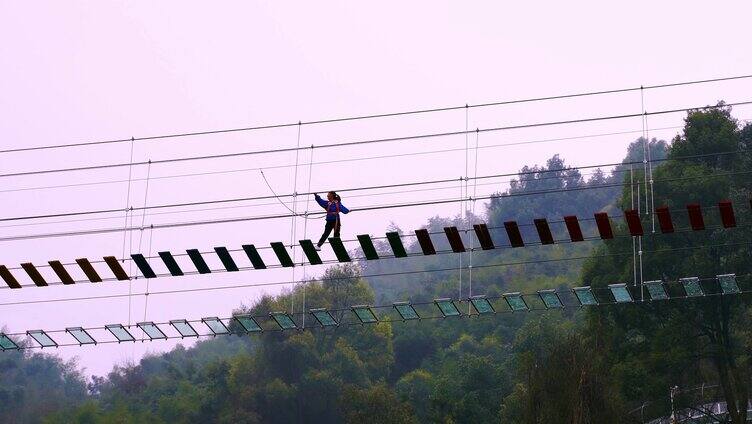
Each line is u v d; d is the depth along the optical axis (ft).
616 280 254.68
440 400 335.88
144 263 161.58
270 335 427.33
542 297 152.56
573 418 178.40
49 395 576.20
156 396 502.38
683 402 242.17
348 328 446.60
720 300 250.78
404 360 479.82
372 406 328.90
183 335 161.99
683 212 256.52
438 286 584.81
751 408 263.90
